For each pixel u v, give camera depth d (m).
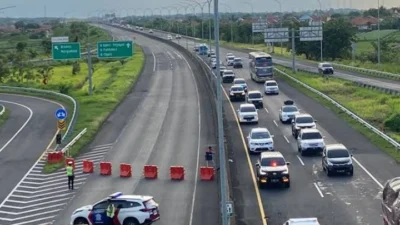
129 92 109.56
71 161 51.38
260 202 43.88
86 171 55.84
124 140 69.25
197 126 75.31
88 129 73.81
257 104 87.44
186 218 40.75
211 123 76.81
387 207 32.06
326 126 72.00
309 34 131.88
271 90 100.38
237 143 64.75
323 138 63.16
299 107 86.44
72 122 74.00
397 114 75.44
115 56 106.38
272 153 50.28
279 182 47.50
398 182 32.31
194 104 92.62
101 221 38.81
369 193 45.06
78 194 48.66
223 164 34.12
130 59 172.50
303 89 104.88
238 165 55.34
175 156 60.41
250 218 40.03
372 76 124.38
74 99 97.00
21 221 42.22
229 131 71.44
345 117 76.75
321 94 94.50
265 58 116.44
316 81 115.06
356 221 38.56
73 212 41.34
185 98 99.00
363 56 172.50
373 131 67.19
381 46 179.62
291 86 110.44
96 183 51.91
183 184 50.31
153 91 109.19
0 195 49.62
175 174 51.97
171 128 75.00
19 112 93.44
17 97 110.50
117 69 150.25
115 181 52.28
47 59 174.88
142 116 84.31
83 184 51.78
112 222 38.66
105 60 182.88
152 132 73.06
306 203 43.19
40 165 59.91
